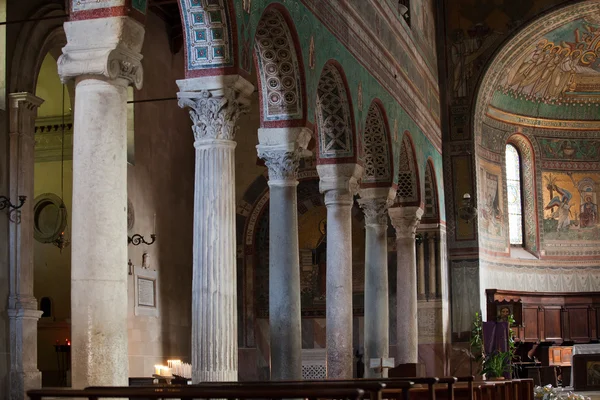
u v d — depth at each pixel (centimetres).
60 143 2627
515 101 3681
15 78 2055
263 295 3105
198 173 1503
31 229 2066
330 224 2088
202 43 1509
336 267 2064
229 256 1479
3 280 1995
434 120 3212
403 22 2741
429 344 3133
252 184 3111
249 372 3067
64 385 2559
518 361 3359
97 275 1177
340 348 2031
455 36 3372
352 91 2100
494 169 3600
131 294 2533
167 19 2811
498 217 3572
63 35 2212
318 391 805
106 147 1196
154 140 2714
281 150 1783
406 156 2781
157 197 2717
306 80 1783
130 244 2536
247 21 1544
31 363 2025
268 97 1798
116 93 1214
